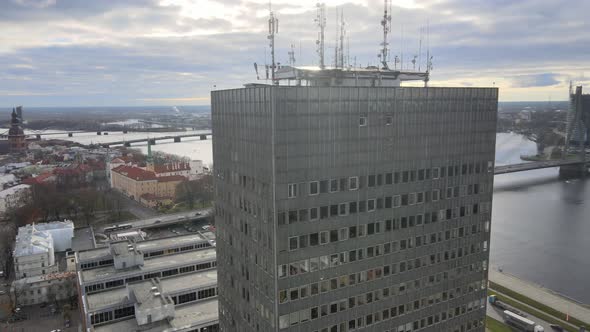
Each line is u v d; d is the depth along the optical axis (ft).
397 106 217.77
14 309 477.77
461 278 257.55
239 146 217.97
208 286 393.29
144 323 337.93
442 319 253.44
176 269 429.38
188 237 513.04
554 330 396.98
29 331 430.20
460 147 244.22
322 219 203.72
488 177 259.39
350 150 206.69
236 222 230.07
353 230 213.46
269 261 199.93
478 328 270.87
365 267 220.02
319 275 206.69
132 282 407.64
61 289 496.23
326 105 197.57
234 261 237.04
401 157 223.51
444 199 242.99
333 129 200.85
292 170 193.16
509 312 414.21
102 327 342.64
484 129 252.62
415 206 232.53
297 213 197.06
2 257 602.85
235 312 242.17
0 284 550.36
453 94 236.22
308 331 207.00
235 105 217.77
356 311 220.02
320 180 200.64
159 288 369.09
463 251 255.91
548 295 475.31
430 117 230.07
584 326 402.93
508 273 554.05
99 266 431.02
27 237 576.61
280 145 189.16
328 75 232.73
